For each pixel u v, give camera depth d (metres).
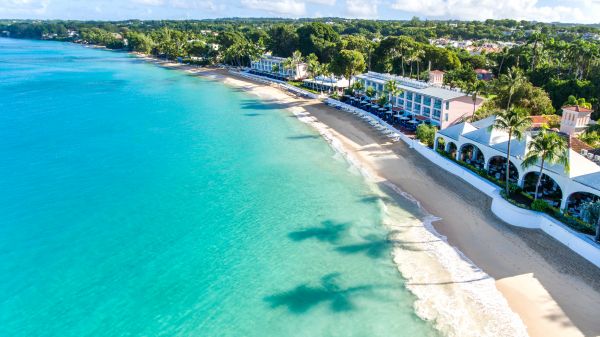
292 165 60.62
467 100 71.56
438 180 53.31
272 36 175.75
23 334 29.28
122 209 47.31
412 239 40.00
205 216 45.53
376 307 31.34
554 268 34.78
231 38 192.00
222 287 33.94
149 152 67.25
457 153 56.12
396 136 69.88
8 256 38.03
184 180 55.59
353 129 78.00
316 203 48.16
